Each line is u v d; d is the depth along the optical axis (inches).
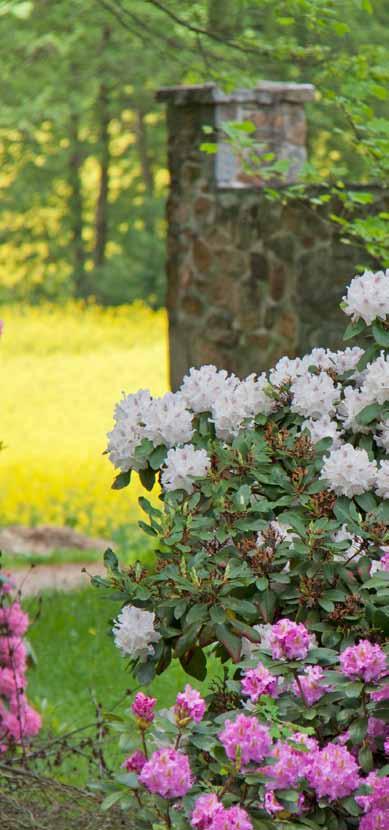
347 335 176.1
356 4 325.4
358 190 366.9
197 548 167.6
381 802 145.5
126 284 1248.8
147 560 422.6
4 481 655.1
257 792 148.5
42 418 877.8
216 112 424.5
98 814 181.0
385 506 162.1
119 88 1211.2
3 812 183.9
